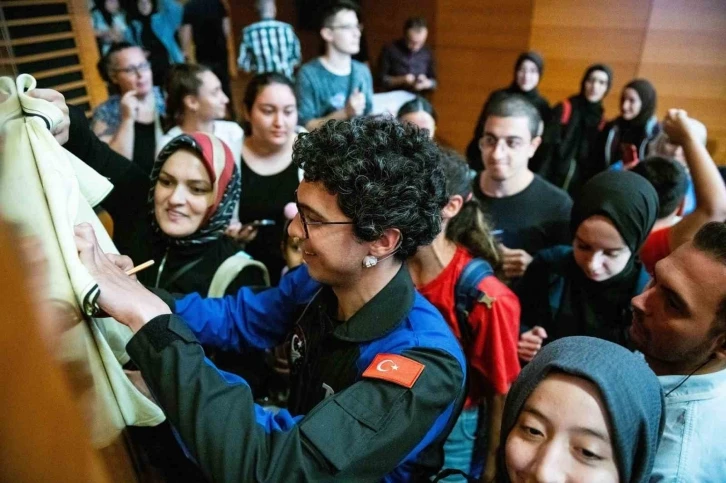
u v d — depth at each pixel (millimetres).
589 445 529
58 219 501
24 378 251
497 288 1050
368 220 611
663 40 3801
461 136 4898
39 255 321
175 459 670
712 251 656
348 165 594
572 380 543
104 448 378
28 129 515
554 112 2906
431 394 630
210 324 863
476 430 1110
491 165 1602
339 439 575
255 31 3516
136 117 2008
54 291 432
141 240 1166
